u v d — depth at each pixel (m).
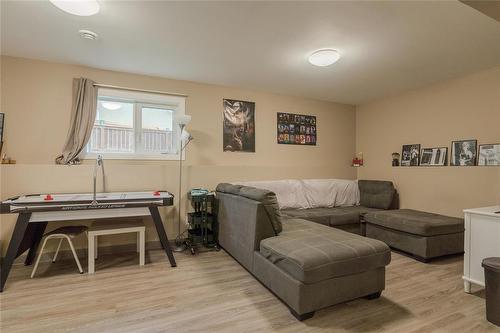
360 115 5.07
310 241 2.14
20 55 2.90
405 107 4.22
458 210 3.50
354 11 2.03
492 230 2.09
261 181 3.99
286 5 1.96
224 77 3.57
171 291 2.23
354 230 3.82
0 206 2.29
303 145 4.61
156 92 3.54
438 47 2.63
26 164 2.91
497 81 3.13
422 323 1.80
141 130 3.57
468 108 3.40
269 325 1.77
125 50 2.76
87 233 2.89
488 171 3.20
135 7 2.00
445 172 3.65
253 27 2.28
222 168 3.90
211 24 2.24
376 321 1.82
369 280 2.04
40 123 3.01
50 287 2.28
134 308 1.96
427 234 2.89
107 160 3.31
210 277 2.51
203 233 3.34
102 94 3.28
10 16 2.14
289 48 2.69
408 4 1.93
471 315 1.90
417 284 2.39
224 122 3.97
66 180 3.04
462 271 2.69
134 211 2.69
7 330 1.68
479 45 2.58
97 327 1.73
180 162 3.55
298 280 1.81
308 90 4.17
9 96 2.90
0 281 2.20
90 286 2.30
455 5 1.93
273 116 4.35
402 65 3.11
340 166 4.96
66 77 3.12
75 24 2.26
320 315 1.89
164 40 2.53
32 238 2.73
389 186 4.13
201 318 1.84
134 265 2.81
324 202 4.19
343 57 2.88
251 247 2.45
